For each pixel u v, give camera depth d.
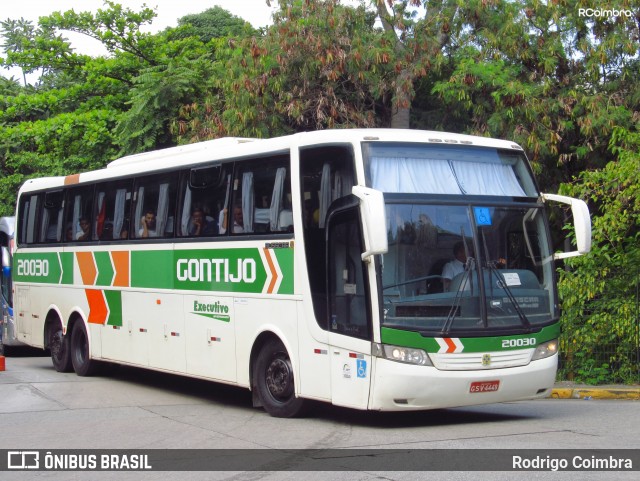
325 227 10.70
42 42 31.02
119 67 30.36
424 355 9.95
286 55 20.28
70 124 29.25
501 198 10.89
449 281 10.25
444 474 7.86
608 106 18.92
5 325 22.45
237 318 12.23
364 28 21.03
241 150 12.38
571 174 20.55
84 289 16.58
